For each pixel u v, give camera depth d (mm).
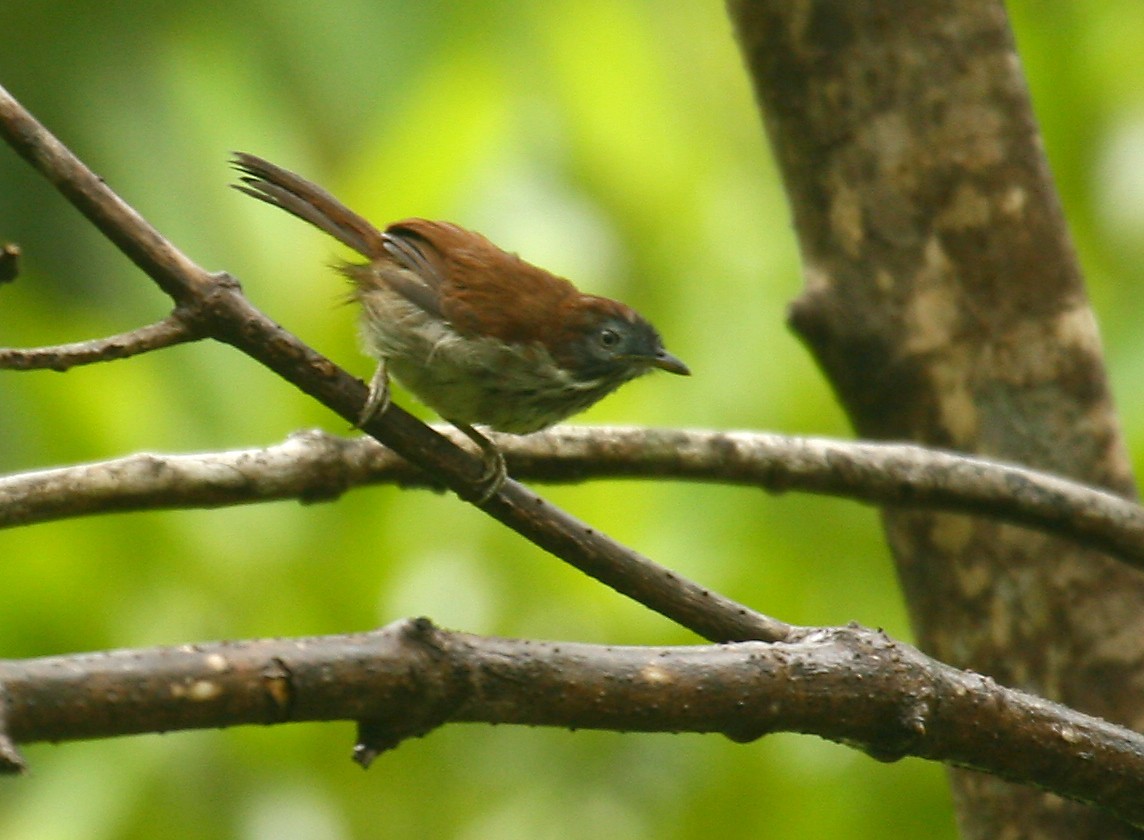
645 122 11961
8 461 10305
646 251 11781
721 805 11352
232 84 11242
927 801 10992
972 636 9289
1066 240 9523
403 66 11844
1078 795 6844
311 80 11781
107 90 11250
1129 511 8555
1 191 11312
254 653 5281
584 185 11750
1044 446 9273
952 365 9344
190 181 10984
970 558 9234
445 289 8758
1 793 10336
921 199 9359
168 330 6551
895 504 8539
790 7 9391
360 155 11734
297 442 7766
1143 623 9109
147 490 7312
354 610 10789
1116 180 12766
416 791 11438
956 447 9367
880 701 6258
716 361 11680
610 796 11586
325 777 11102
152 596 10484
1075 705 9031
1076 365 9383
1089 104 13117
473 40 11977
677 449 8344
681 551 11305
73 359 6336
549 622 11156
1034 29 13383
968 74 9375
